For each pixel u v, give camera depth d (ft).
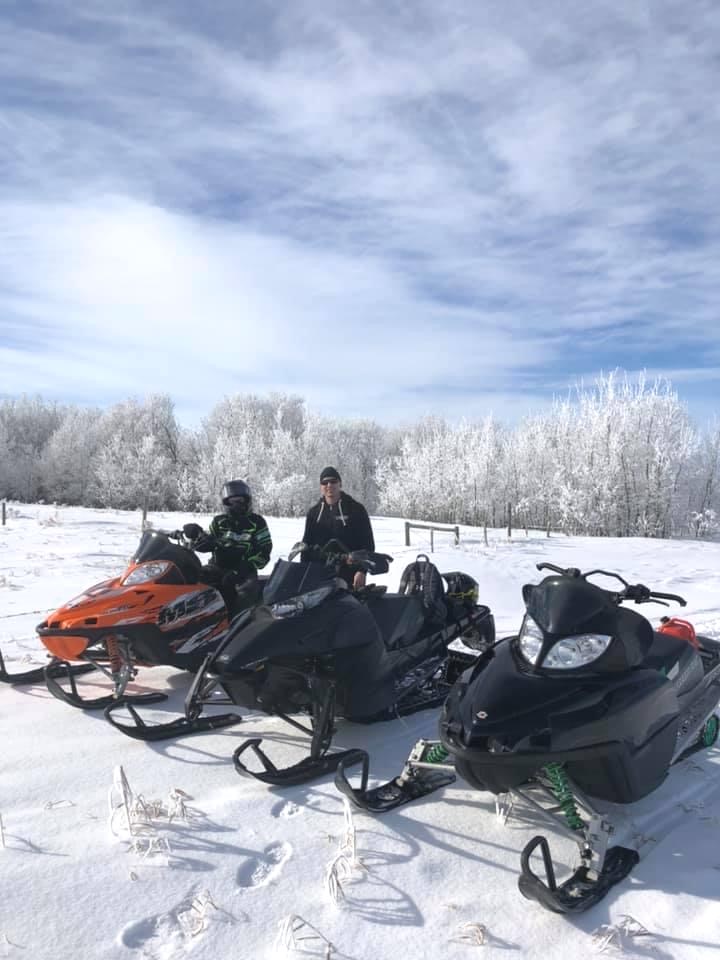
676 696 12.48
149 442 147.84
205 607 17.52
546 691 11.00
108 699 16.51
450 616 18.62
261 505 128.36
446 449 125.39
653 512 102.12
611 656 11.36
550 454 112.47
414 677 16.58
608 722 10.71
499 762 10.43
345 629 14.73
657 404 104.58
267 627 14.07
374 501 156.25
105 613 16.31
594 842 10.05
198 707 14.38
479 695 11.27
